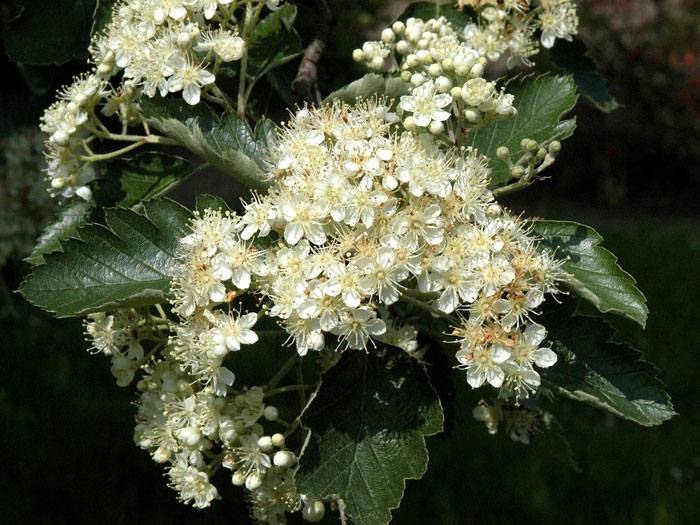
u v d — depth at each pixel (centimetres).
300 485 34
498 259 34
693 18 202
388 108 37
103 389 95
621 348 36
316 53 45
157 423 38
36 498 77
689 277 134
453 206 35
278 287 34
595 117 201
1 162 89
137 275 36
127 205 40
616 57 201
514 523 75
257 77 41
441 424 35
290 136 36
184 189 171
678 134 197
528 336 34
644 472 82
